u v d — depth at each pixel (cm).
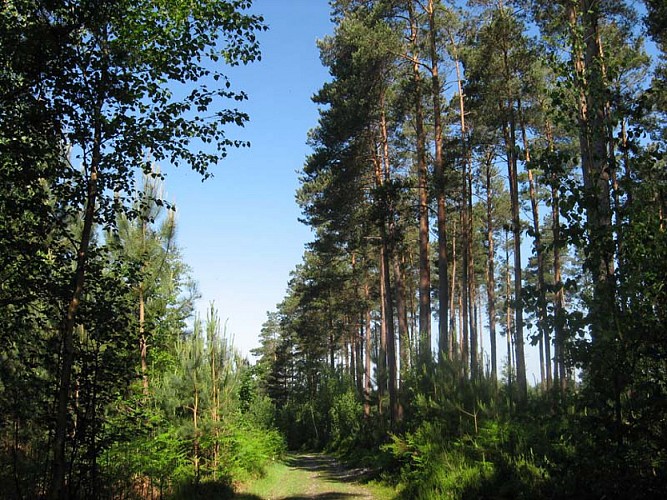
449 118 2366
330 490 1416
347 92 1984
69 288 693
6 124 645
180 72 717
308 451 3384
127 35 704
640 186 581
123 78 686
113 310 743
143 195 759
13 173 656
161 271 1397
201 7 702
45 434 752
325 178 2395
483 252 3716
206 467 1312
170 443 1142
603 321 554
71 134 689
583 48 667
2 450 745
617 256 574
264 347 7362
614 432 544
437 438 1170
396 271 2584
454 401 1174
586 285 621
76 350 720
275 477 1712
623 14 1452
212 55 734
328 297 3969
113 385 742
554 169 618
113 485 898
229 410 1373
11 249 666
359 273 3519
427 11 1905
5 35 625
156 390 1262
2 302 654
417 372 1476
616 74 643
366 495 1295
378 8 1884
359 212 2450
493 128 2066
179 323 1591
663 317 518
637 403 536
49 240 723
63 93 669
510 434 997
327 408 3372
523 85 1870
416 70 1958
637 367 544
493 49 1869
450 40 2056
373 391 2331
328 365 3844
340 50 2116
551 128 2275
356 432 2531
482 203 3238
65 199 717
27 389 681
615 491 526
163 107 707
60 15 659
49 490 645
